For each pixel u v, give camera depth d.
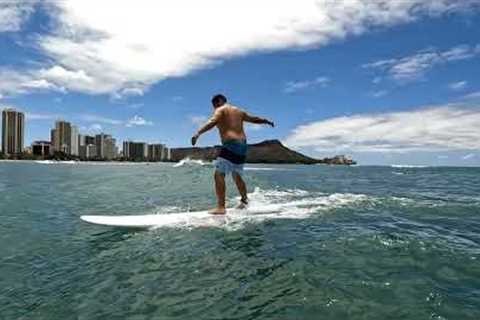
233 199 9.41
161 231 5.87
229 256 4.49
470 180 24.52
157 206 8.47
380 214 7.38
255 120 7.80
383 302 3.11
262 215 7.09
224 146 7.27
